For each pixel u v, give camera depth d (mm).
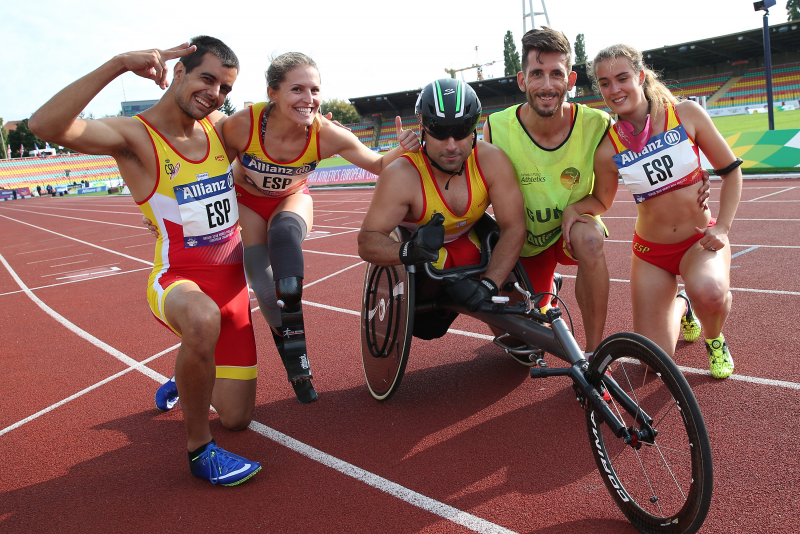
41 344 5391
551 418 2963
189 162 2820
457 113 2576
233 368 3062
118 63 2379
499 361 3883
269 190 3531
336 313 5512
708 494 1727
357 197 21250
